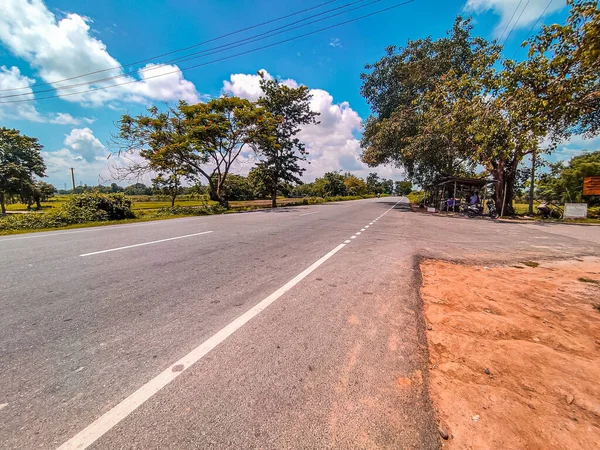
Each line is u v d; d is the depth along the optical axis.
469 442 1.49
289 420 1.60
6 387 1.81
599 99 4.14
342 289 3.77
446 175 22.70
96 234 8.18
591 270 4.97
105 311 2.98
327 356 2.23
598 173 25.52
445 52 20.56
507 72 4.81
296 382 1.92
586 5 3.57
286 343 2.41
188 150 20.42
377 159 27.72
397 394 1.83
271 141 23.27
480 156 5.30
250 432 1.52
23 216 10.65
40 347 2.29
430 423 1.61
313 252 5.94
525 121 4.25
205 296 3.43
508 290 3.87
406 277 4.41
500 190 17.72
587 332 2.70
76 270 4.42
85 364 2.08
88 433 1.50
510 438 1.51
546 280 4.36
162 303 3.20
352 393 1.83
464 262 5.52
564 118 4.87
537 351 2.34
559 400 1.79
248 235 8.02
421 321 2.89
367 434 1.52
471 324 2.82
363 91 28.52
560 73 4.06
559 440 1.49
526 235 9.15
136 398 1.75
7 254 5.46
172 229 9.30
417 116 19.95
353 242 7.23
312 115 27.17
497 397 1.81
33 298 3.30
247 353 2.25
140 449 1.40
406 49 24.00
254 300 3.33
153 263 4.88
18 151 32.88
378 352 2.30
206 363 2.11
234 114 20.83
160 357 2.18
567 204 15.57
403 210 22.70
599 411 1.69
